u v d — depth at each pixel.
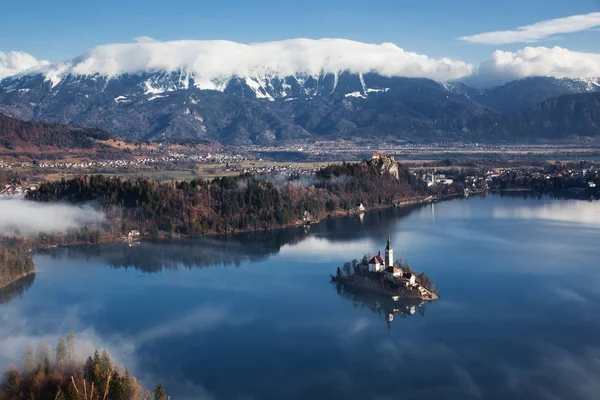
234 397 165.88
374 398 164.38
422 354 192.12
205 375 178.88
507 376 175.75
